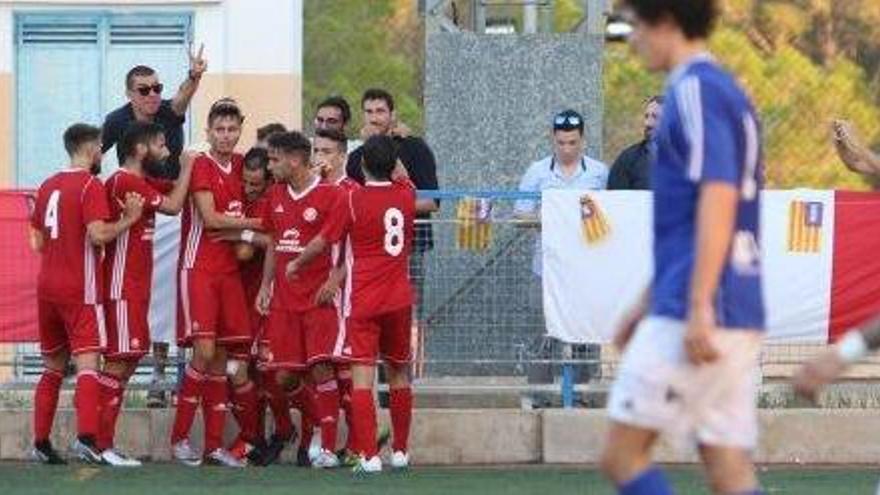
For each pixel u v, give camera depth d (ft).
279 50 163.12
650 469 61.31
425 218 114.52
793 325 112.78
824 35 220.02
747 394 60.95
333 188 108.27
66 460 112.57
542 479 106.83
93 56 163.94
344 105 115.03
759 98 217.97
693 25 61.52
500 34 130.72
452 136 130.52
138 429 114.62
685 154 60.13
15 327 114.62
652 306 60.90
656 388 60.23
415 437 113.50
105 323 110.01
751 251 60.64
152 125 110.22
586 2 131.44
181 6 163.22
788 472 110.22
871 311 112.68
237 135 111.55
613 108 214.69
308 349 108.99
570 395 114.93
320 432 110.01
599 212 112.47
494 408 115.34
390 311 108.06
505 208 117.60
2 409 114.42
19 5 163.22
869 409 113.80
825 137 214.07
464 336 115.14
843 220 112.57
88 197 108.47
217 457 111.96
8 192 114.52
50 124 164.14
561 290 112.98
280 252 109.40
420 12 134.72
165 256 114.11
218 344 111.55
